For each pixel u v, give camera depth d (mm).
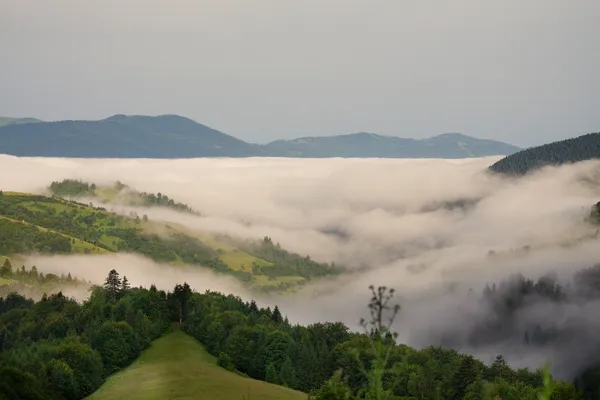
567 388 146625
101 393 123562
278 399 114312
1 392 104375
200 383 122938
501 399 137125
